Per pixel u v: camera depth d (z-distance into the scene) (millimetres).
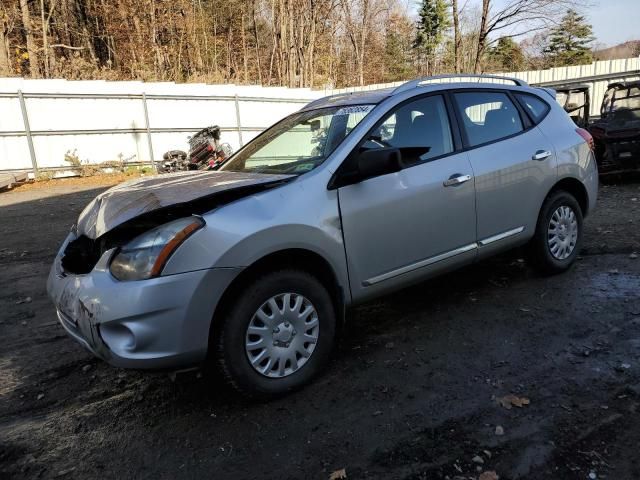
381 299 4645
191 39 35094
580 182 4840
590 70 16734
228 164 4242
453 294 4648
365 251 3396
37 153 15289
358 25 39969
